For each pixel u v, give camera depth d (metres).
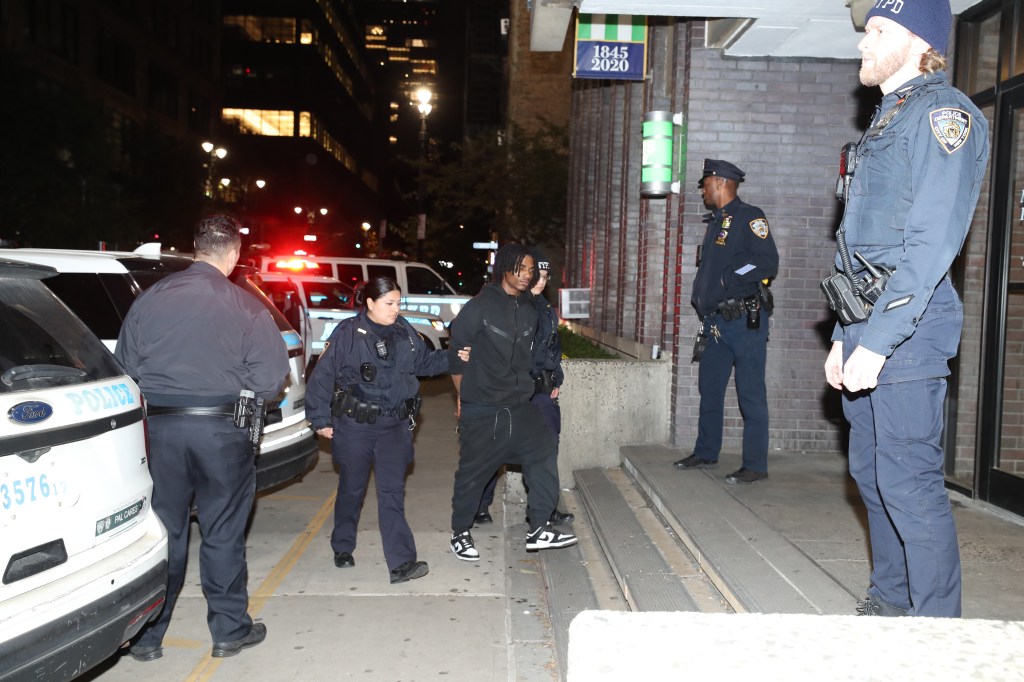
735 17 6.18
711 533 4.75
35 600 2.89
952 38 5.95
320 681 3.97
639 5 5.91
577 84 16.02
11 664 2.77
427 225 37.34
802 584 3.89
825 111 7.24
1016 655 1.36
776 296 7.28
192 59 64.75
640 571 4.67
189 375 3.95
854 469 3.16
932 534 2.77
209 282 4.05
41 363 3.20
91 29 46.69
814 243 7.26
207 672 4.06
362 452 5.25
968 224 2.60
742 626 1.44
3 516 2.82
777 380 7.30
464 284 40.84
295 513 6.91
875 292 2.72
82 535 3.13
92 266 5.31
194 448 3.95
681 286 7.35
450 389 14.45
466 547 5.61
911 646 1.38
